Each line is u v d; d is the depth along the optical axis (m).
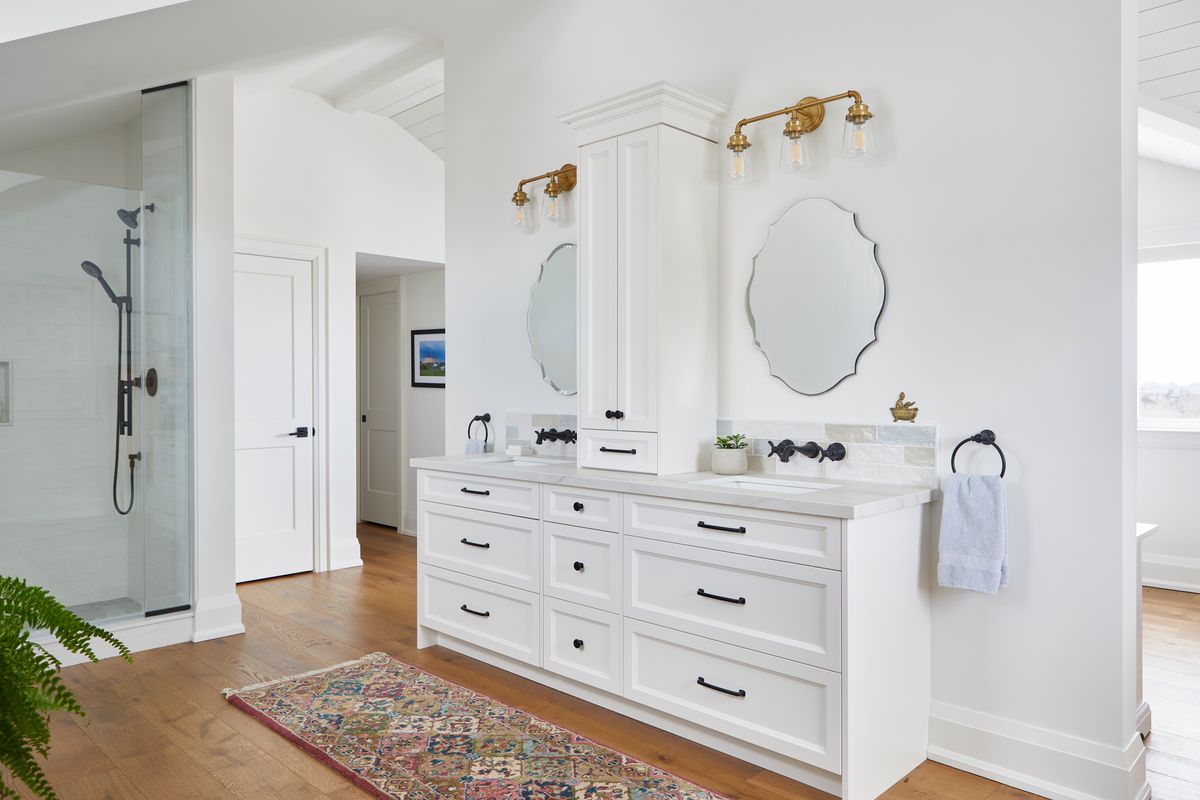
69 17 2.18
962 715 2.47
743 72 3.01
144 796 2.21
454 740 2.55
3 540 3.11
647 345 2.88
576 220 3.50
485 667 3.27
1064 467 2.28
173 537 3.56
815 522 2.22
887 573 2.30
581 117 3.07
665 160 2.85
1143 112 3.82
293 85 4.73
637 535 2.67
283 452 4.91
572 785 2.27
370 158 5.29
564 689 2.99
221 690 2.99
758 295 2.95
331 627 3.82
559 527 2.93
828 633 2.20
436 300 5.95
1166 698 2.97
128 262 3.41
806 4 2.82
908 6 2.57
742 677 2.40
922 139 2.54
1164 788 2.31
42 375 3.19
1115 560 2.20
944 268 2.50
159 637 3.50
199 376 3.61
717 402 3.09
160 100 3.52
